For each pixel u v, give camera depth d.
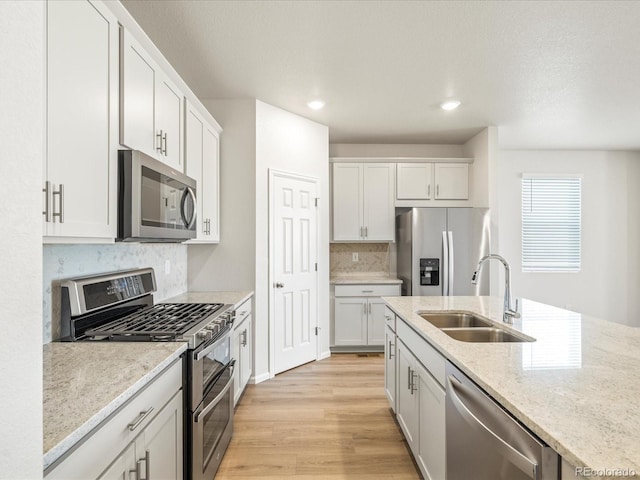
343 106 3.52
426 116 3.80
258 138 3.36
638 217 5.32
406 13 2.07
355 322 4.25
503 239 5.28
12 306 0.56
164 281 2.79
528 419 0.89
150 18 2.12
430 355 1.76
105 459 0.96
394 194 4.52
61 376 1.16
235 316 2.56
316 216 3.97
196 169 2.61
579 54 2.53
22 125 0.58
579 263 5.29
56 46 1.15
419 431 1.94
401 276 4.40
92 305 1.71
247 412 2.74
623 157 5.32
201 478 1.66
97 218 1.38
